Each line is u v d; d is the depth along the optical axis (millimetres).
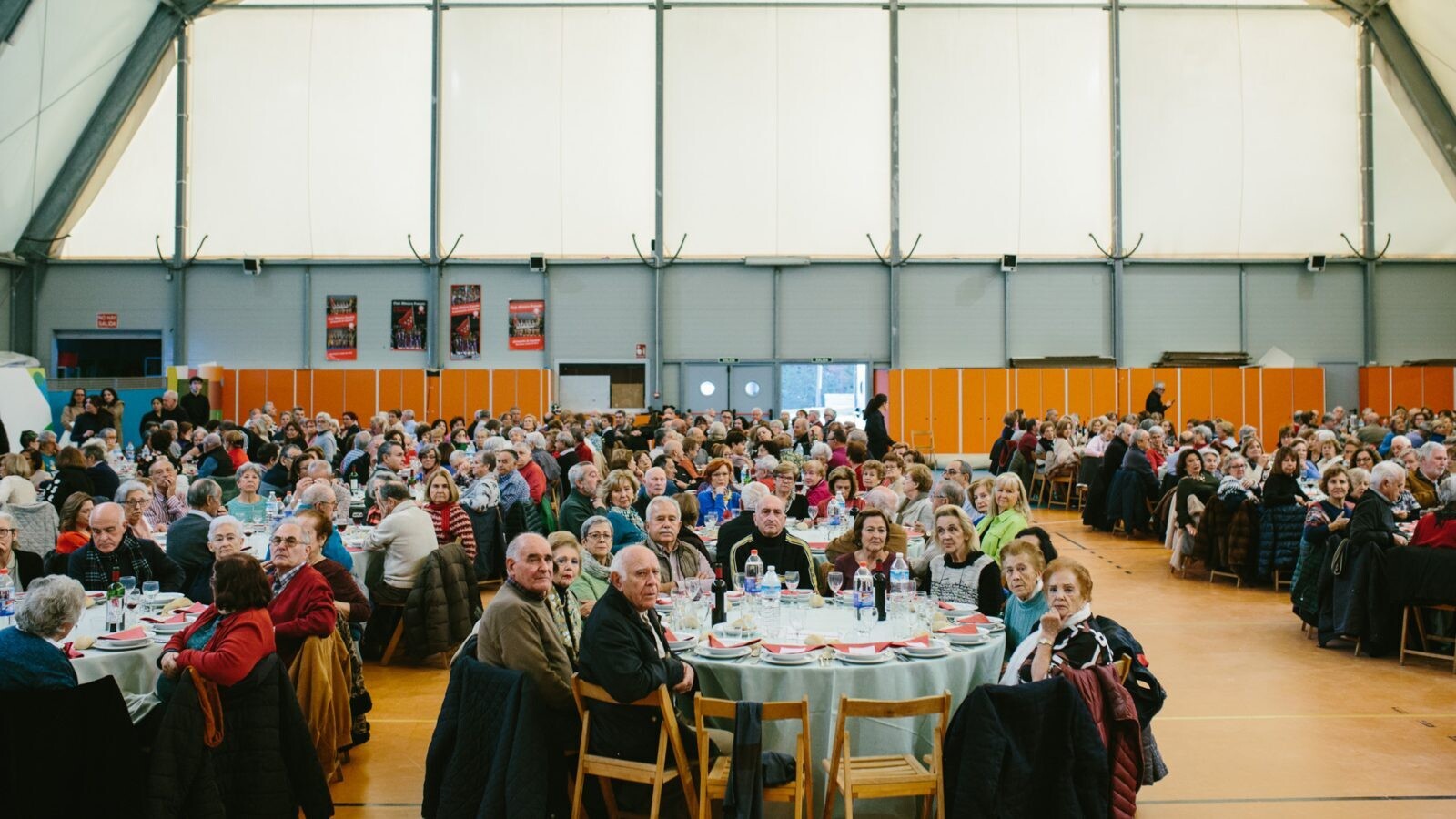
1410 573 7996
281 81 21812
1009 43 22141
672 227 22344
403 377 22016
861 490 11719
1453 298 22438
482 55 21984
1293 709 6949
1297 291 22562
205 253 22000
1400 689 7398
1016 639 5477
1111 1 22016
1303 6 21969
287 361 22172
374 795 5453
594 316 22438
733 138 22250
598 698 4453
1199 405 22281
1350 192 22344
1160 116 22219
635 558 4516
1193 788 5547
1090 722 4098
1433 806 5293
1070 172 22328
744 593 6164
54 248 21719
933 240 22391
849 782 4238
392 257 22141
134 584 6301
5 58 17125
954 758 4184
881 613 5789
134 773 4051
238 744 4312
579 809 4523
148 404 20141
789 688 4828
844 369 22672
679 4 21969
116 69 20438
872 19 22156
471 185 22125
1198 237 22375
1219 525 11445
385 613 8453
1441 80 21172
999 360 22562
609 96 22141
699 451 13820
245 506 9328
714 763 4520
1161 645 8711
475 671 4461
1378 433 14750
